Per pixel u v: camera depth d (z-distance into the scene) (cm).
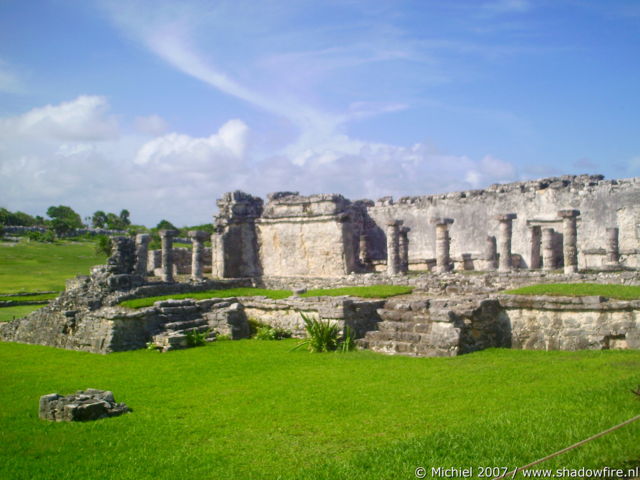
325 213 3869
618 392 1186
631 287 2064
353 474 898
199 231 3628
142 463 1009
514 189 3841
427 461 921
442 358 1767
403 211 4381
